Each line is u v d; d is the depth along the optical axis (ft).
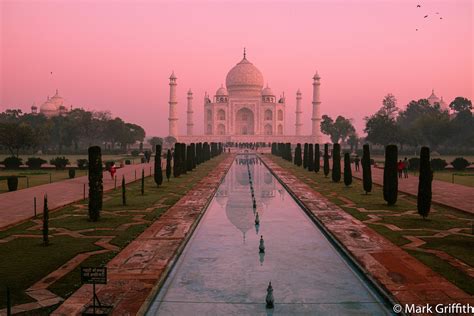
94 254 68.49
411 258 65.67
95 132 441.27
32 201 118.83
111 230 85.10
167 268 61.11
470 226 88.74
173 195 134.10
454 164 228.84
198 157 273.13
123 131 440.04
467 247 72.38
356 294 53.83
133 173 207.51
